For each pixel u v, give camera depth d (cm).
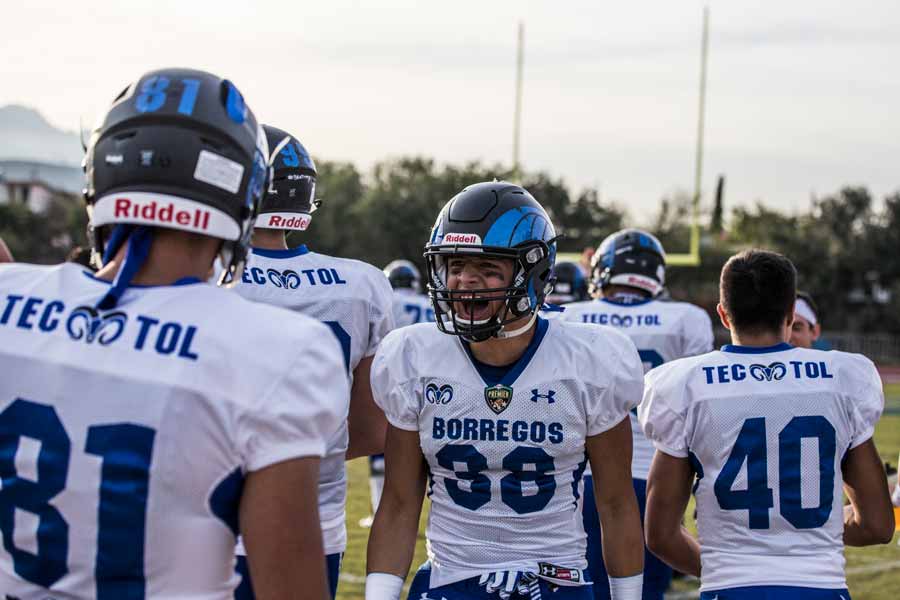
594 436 335
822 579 352
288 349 203
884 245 4747
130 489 195
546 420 327
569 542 335
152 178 206
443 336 339
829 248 4856
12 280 218
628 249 649
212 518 200
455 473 332
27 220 4641
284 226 415
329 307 411
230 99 218
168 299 205
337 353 212
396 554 335
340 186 5181
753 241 5078
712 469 365
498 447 327
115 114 213
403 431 337
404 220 4934
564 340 335
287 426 199
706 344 632
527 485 328
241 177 215
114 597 199
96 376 200
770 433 360
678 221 5288
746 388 365
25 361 205
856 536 381
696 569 392
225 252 221
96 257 226
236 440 197
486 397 328
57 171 7831
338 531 406
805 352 373
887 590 743
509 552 330
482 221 324
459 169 5153
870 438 371
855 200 5259
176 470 195
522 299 324
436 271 333
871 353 3947
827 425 362
